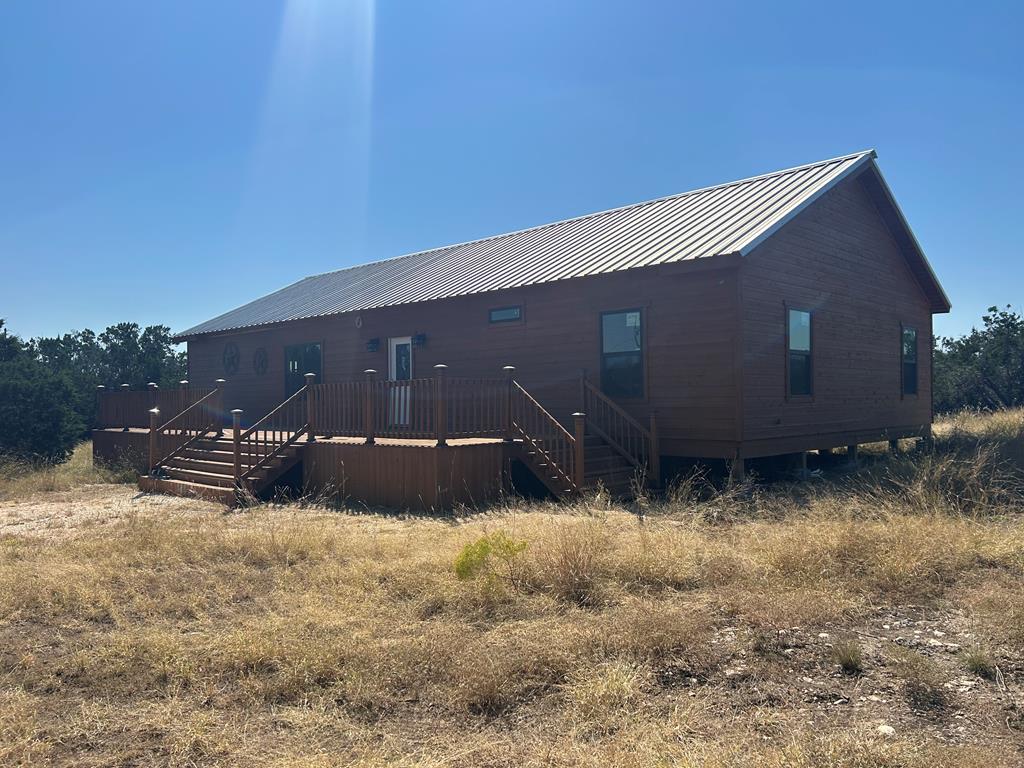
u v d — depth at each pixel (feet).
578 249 51.98
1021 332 105.91
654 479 41.22
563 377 47.96
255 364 72.18
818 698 14.20
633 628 17.25
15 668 16.55
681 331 42.27
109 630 19.16
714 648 16.69
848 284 51.93
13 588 22.33
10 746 12.64
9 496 46.42
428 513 35.29
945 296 64.34
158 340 147.54
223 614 20.06
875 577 21.31
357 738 12.98
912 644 16.84
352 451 40.19
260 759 12.27
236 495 40.06
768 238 40.55
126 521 34.96
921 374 63.67
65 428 69.56
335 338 63.52
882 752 11.55
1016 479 36.47
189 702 14.60
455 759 12.12
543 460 38.32
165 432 54.60
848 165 48.80
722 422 40.34
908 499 31.27
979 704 13.76
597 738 12.76
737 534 27.17
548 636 17.12
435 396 36.96
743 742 12.28
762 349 41.88
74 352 143.64
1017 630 16.98
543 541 24.11
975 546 23.95
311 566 24.57
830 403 49.08
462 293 50.24
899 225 56.95
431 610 19.69
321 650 16.30
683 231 46.44
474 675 14.84
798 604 18.99
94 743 13.01
